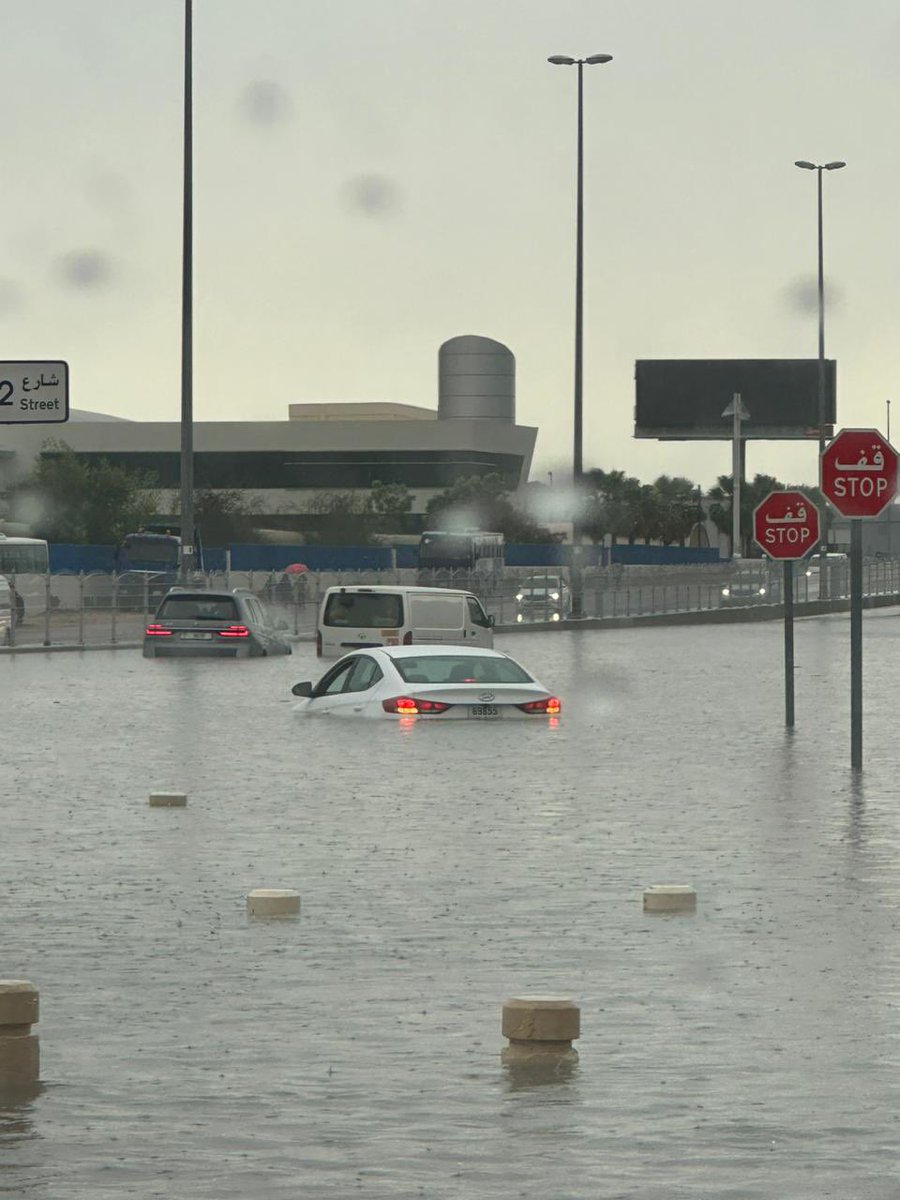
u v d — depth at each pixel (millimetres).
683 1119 13141
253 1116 13266
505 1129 12898
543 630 120312
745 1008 16766
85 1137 12727
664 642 100312
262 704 55594
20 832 28703
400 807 31688
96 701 57125
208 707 54500
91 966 18703
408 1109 13430
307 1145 12523
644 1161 12133
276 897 21719
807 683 65688
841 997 17203
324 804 32062
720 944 19797
